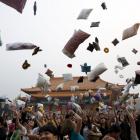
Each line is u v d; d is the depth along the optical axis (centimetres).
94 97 1658
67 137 634
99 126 1112
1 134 995
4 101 1285
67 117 663
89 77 888
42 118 1043
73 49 724
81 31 716
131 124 682
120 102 1088
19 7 430
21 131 837
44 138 421
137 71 828
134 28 888
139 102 900
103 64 880
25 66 1095
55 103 2036
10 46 776
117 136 552
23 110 1153
